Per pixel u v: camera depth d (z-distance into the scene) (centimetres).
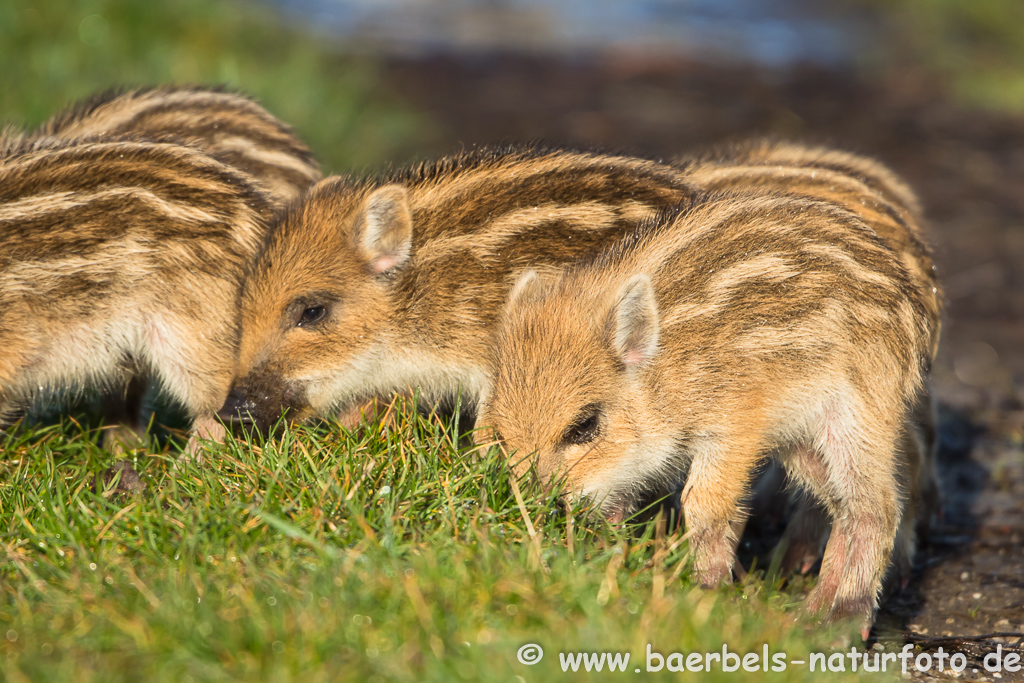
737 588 873
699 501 946
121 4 2444
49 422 1091
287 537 794
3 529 847
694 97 3089
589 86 3188
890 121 2903
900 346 944
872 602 931
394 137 2425
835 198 1078
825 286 930
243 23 2845
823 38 3972
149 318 1045
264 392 1034
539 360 939
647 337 925
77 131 1236
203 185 1060
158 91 1332
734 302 934
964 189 2408
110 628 700
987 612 992
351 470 862
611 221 1058
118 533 811
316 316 1053
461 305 1055
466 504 850
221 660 673
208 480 866
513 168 1088
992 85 3256
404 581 720
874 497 941
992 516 1184
